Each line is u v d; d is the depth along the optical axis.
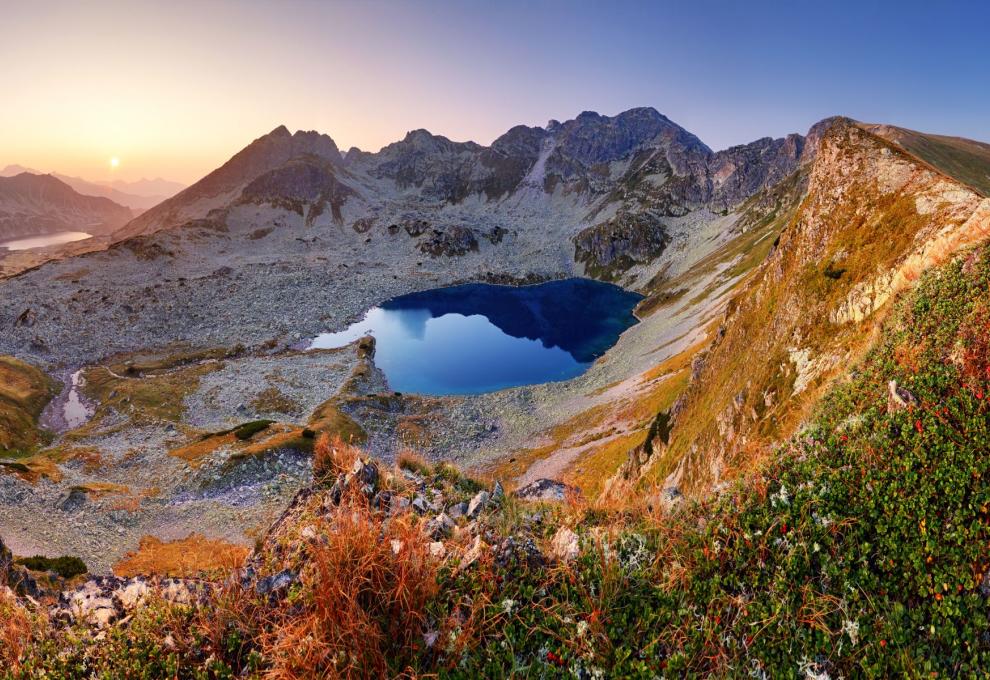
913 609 6.88
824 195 35.03
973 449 8.63
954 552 7.32
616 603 7.40
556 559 8.30
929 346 11.65
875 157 32.50
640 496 10.70
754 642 6.66
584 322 193.38
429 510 11.09
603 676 6.41
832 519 8.09
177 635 7.11
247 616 7.25
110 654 6.97
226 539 52.69
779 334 31.88
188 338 166.38
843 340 23.73
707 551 7.93
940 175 26.84
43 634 7.40
